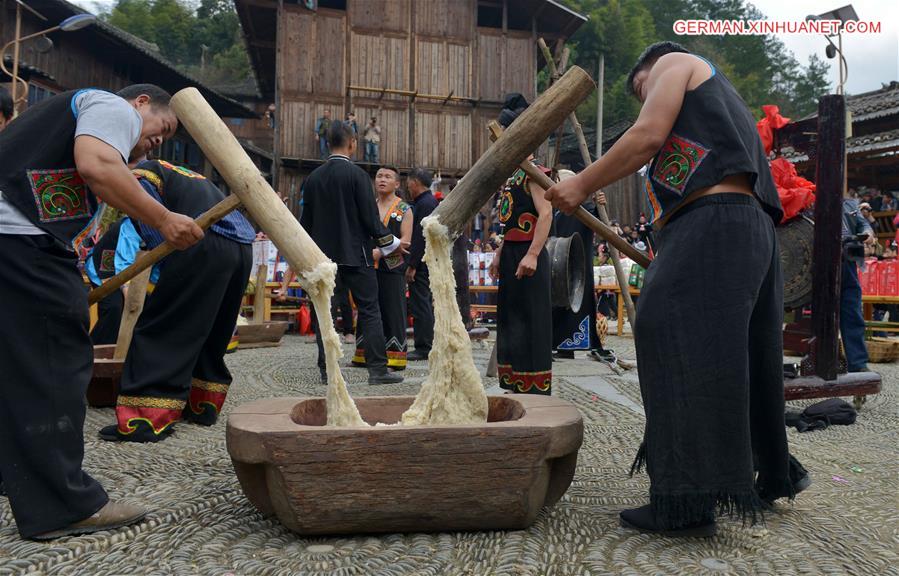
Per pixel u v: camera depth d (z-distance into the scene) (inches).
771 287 86.7
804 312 284.8
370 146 794.2
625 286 179.5
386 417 97.7
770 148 179.6
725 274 80.2
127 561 75.2
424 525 78.4
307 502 75.3
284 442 74.4
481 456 76.7
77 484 82.2
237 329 315.6
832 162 167.6
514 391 148.5
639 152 82.4
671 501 78.8
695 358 79.5
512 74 843.4
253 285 378.9
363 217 205.6
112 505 85.0
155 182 134.5
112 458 118.1
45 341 79.7
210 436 136.6
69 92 84.4
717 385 78.9
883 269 333.7
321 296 83.3
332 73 804.0
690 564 75.4
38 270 79.4
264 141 1387.8
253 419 80.4
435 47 826.8
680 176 83.2
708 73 85.4
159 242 139.3
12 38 708.0
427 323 282.2
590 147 1082.7
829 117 167.0
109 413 157.1
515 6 851.4
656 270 83.6
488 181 87.0
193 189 137.3
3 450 78.6
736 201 82.4
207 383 147.3
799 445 141.5
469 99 827.4
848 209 223.6
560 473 85.4
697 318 80.0
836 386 169.0
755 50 2440.9
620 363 259.3
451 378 89.4
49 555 75.9
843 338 216.5
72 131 82.0
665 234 85.3
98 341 207.9
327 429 75.3
